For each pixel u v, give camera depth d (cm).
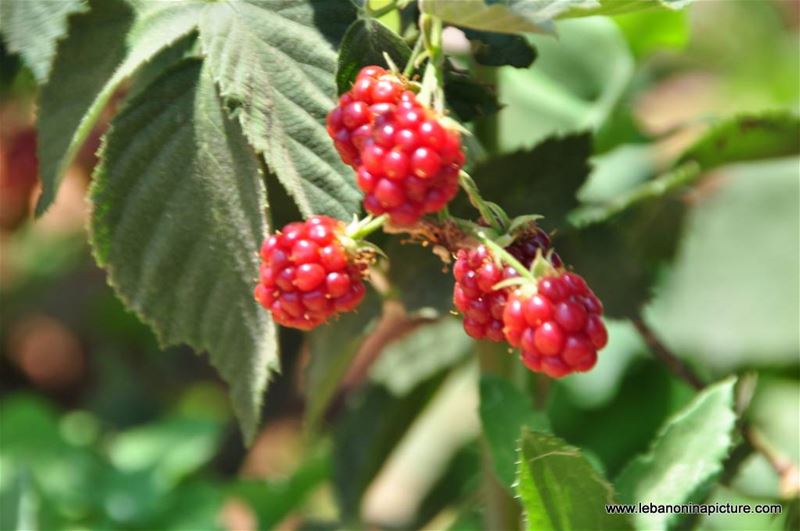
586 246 66
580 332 57
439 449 97
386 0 60
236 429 104
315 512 96
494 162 63
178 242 60
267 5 59
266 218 59
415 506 88
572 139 64
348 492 74
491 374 64
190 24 59
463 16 57
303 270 58
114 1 60
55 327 117
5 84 71
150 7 60
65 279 117
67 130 60
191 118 60
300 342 73
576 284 58
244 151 59
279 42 59
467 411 98
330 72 59
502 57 60
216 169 59
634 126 74
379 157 56
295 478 80
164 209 60
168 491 80
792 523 66
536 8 57
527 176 64
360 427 74
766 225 101
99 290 111
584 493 60
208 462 96
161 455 83
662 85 124
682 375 68
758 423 93
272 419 106
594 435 80
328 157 59
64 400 117
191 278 60
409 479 96
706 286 97
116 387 107
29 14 60
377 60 59
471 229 58
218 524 79
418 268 64
